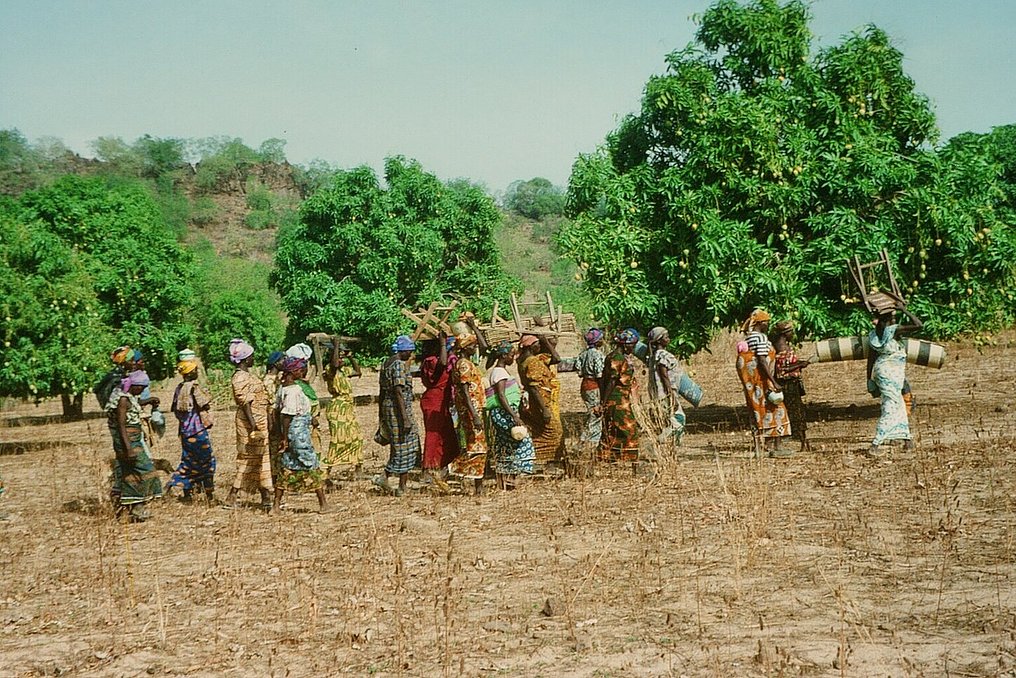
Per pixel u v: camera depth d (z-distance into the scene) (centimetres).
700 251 1341
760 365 1042
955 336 1370
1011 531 650
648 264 1426
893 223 1333
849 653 444
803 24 1449
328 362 1190
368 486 1082
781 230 1396
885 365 1005
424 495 995
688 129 1401
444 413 1012
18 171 17712
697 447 1223
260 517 923
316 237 2880
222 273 4647
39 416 3288
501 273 3219
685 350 1422
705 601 546
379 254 2820
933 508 739
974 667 416
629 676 438
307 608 585
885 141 1398
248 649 515
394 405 996
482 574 646
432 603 581
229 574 689
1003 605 496
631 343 1032
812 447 1104
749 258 1316
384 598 599
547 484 997
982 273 1347
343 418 1141
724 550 659
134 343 2878
